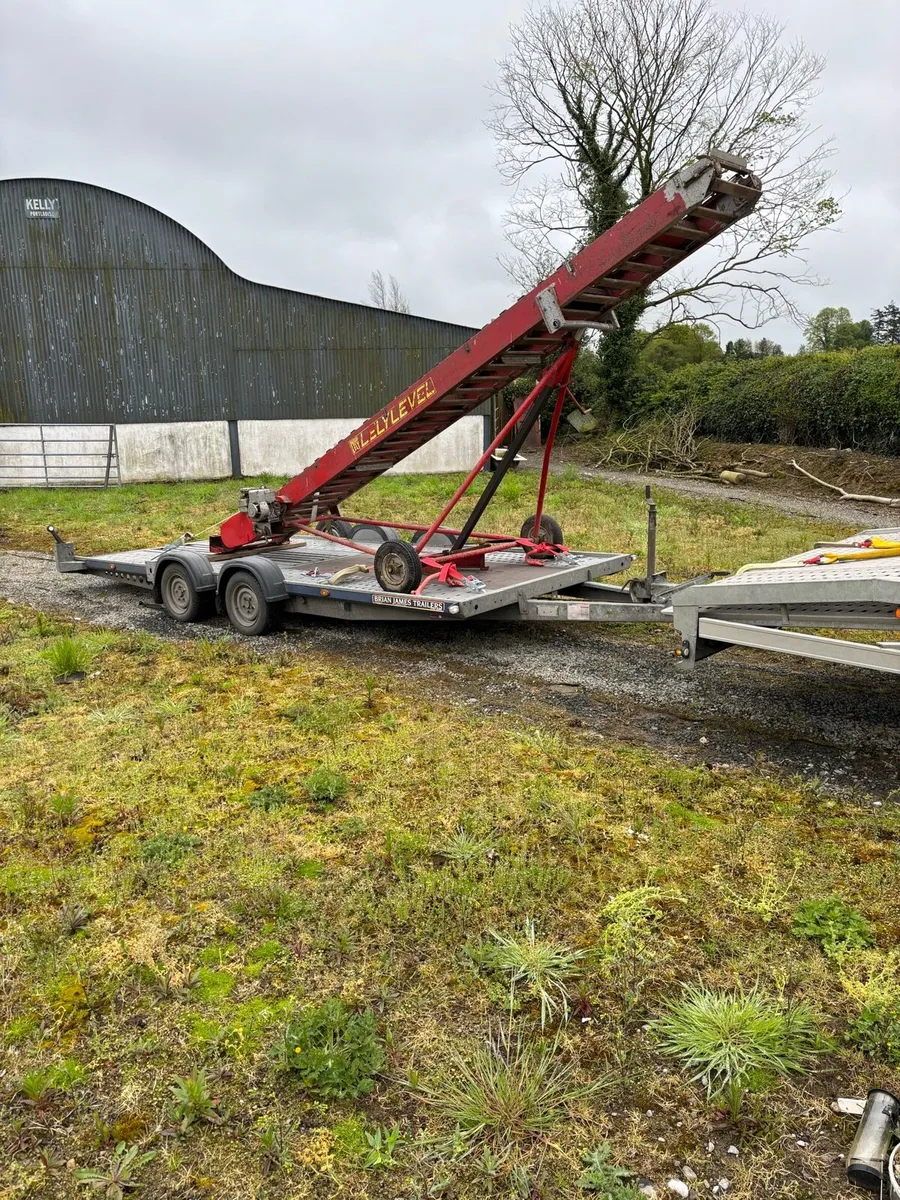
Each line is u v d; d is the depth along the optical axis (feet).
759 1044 8.61
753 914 10.84
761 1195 7.19
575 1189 7.27
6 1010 9.45
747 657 22.03
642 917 10.70
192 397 72.74
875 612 13.79
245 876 11.85
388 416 23.06
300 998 9.51
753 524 42.75
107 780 15.01
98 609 28.89
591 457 76.43
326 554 28.48
